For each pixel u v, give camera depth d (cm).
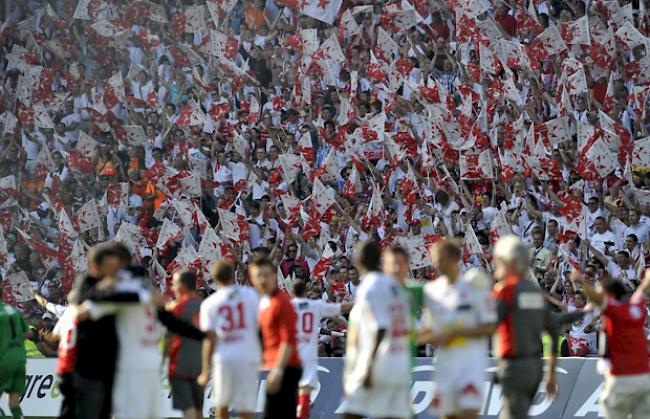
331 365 5219
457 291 3144
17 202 7681
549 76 6994
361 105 7250
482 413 4769
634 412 3688
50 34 8600
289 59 7725
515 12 7312
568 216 5925
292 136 7225
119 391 3238
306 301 4544
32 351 5941
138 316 3259
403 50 7219
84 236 7212
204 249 6438
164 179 7119
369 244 3219
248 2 8000
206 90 7831
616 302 3656
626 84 6888
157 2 8369
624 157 6412
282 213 6850
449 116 6631
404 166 6775
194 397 4134
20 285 6881
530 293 3203
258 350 3675
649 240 6103
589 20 7025
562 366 4794
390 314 3111
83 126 8244
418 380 4966
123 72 8306
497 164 6631
